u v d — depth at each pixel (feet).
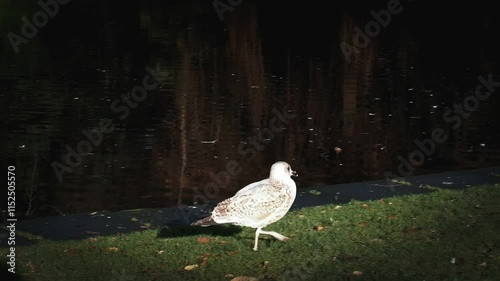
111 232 28.25
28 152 46.68
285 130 53.57
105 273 23.41
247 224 24.61
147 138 50.31
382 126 55.47
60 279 22.94
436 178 35.47
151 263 24.26
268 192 24.36
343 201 31.91
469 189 32.60
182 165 44.34
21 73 71.56
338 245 25.55
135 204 37.09
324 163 45.83
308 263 23.91
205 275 23.16
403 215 28.84
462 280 22.31
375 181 35.37
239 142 50.01
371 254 24.57
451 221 27.91
